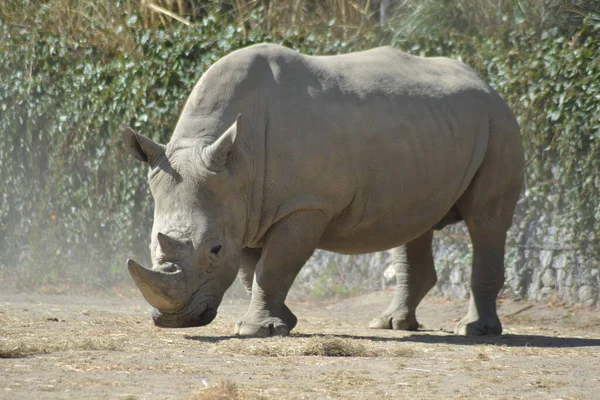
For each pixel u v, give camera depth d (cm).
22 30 4903
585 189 3725
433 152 2902
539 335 3141
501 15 4269
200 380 1873
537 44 3862
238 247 2600
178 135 2645
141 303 4059
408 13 4512
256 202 2645
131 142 2620
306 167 2673
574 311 3678
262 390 1764
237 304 4159
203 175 2533
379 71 2912
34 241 4725
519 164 3120
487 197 3062
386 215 2855
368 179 2791
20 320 2964
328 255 4475
